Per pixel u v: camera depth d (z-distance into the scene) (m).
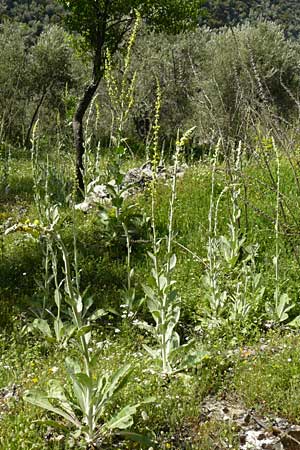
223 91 16.56
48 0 36.75
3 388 4.68
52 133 20.44
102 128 19.16
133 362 4.97
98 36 12.59
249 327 5.71
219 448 3.93
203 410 4.39
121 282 7.21
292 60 21.11
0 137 14.91
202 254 7.73
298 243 7.25
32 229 3.70
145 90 19.25
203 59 22.42
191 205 9.37
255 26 23.42
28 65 25.81
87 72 26.62
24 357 5.33
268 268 7.14
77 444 3.87
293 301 6.36
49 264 7.74
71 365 4.17
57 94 25.23
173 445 3.97
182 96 17.62
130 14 12.78
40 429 4.00
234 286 6.45
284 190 8.73
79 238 8.76
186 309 6.31
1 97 21.95
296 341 5.34
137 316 6.28
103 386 4.00
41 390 4.40
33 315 6.38
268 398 4.43
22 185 13.70
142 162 13.84
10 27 27.27
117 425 3.80
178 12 13.31
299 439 4.03
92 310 6.38
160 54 20.98
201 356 4.79
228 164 7.18
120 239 8.44
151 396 4.38
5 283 7.26
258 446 3.94
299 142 8.02
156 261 5.11
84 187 10.95
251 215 8.34
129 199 10.07
